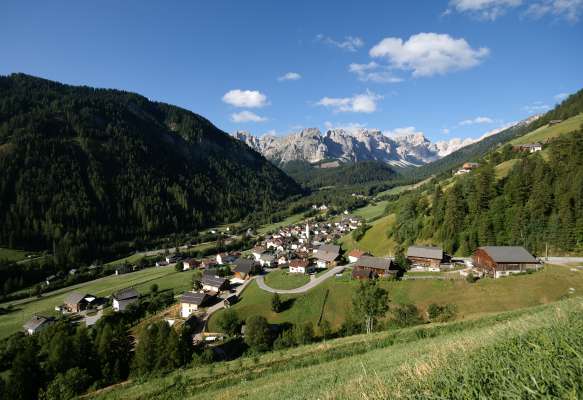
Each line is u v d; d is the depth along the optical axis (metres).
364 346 34.47
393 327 50.09
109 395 35.84
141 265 138.12
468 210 87.56
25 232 143.62
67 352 47.75
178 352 45.81
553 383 3.83
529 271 60.88
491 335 9.17
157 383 36.38
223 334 62.94
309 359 33.72
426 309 58.44
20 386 44.00
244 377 32.25
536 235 71.69
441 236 88.81
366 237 125.75
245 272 100.25
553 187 75.88
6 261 123.19
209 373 36.56
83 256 141.25
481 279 62.34
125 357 50.38
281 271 101.81
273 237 169.88
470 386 4.71
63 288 115.38
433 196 104.38
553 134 146.88
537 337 6.05
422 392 5.37
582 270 58.31
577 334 5.25
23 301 104.06
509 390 4.05
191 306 76.88
